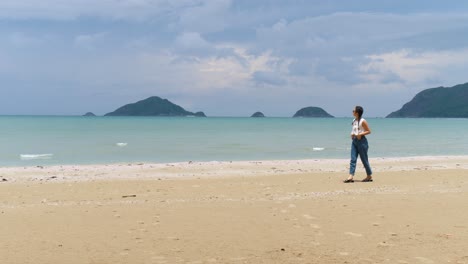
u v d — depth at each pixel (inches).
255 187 480.1
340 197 405.4
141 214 330.3
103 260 218.8
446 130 3213.6
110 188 475.5
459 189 455.8
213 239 258.2
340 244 247.1
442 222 297.9
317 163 824.3
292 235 267.1
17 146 1390.3
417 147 1409.9
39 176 612.4
